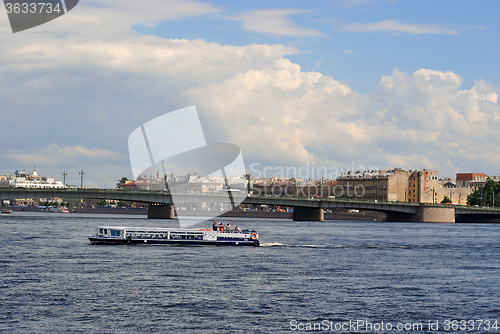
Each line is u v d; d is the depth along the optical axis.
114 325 42.62
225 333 41.66
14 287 54.81
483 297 54.88
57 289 54.19
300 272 67.69
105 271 64.94
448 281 63.50
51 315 44.94
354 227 181.12
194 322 43.94
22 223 164.75
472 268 74.75
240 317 45.72
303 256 84.06
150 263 71.94
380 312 48.28
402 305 50.91
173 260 75.38
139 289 54.94
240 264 73.31
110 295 52.03
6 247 88.69
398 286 59.75
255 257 81.25
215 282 59.53
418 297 54.31
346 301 51.91
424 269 72.75
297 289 56.78
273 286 58.06
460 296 55.19
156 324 43.16
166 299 50.91
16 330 41.06
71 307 47.41
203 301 50.50
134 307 47.81
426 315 47.72
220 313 46.69
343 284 60.16
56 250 85.12
